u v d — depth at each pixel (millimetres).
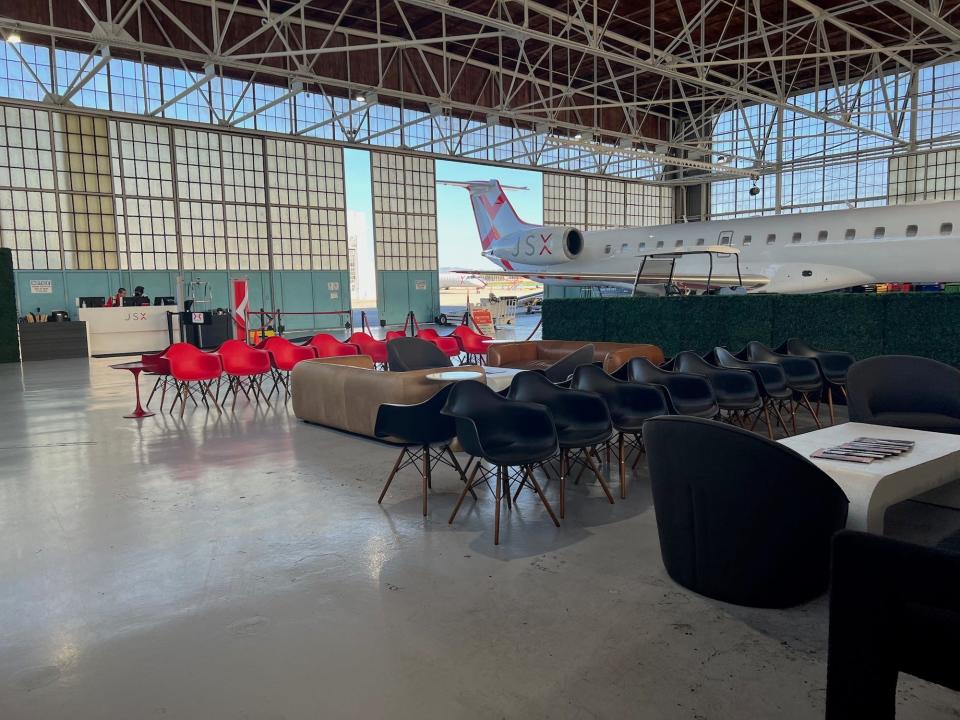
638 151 18172
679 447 2645
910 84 17453
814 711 1962
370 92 15148
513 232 19047
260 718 1975
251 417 7008
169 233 17500
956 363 6348
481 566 3062
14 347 13609
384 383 5328
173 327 15523
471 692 2088
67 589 2891
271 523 3697
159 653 2355
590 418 4102
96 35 10586
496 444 3807
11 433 6387
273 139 18734
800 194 22125
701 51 13164
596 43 11016
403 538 3436
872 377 4434
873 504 2791
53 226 15969
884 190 20328
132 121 16547
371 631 2484
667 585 2834
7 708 2043
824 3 15250
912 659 1591
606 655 2287
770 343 7609
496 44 17969
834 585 1633
